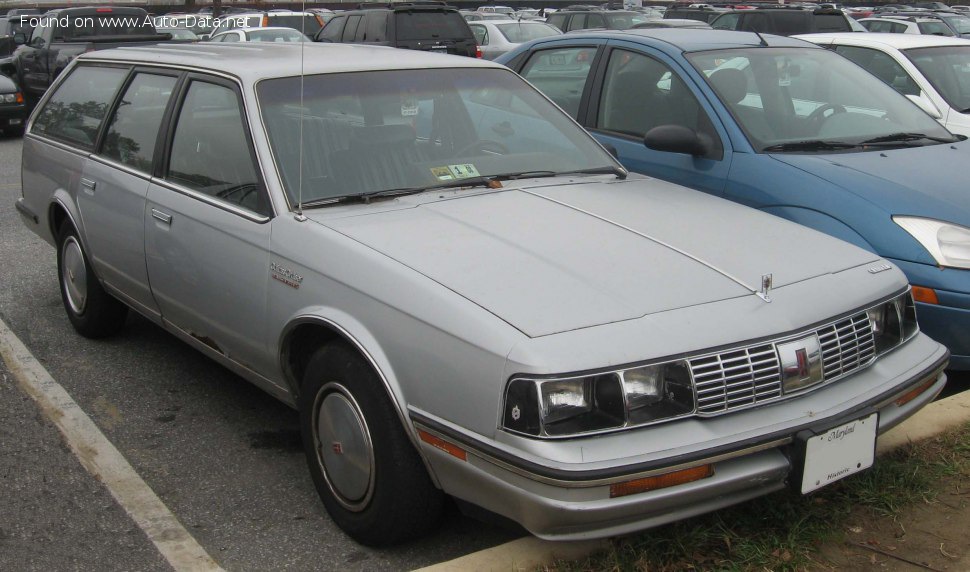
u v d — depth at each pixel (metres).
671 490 2.61
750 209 3.85
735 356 2.77
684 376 2.70
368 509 3.14
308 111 3.83
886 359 3.19
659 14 24.69
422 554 3.23
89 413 4.39
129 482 3.73
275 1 39.97
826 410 2.85
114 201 4.57
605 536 2.63
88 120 5.10
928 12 23.58
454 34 16.61
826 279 3.15
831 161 4.82
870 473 3.45
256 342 3.62
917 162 4.88
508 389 2.62
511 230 3.35
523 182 3.97
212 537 3.34
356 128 3.87
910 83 7.26
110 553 3.22
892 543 3.12
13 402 4.50
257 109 3.77
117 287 4.77
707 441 2.65
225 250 3.72
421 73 4.23
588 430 2.59
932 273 4.16
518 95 4.46
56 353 5.15
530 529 2.65
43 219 5.48
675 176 5.25
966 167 4.86
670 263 3.12
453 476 2.83
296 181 3.60
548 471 2.52
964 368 4.25
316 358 3.28
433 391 2.82
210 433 4.20
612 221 3.50
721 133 5.09
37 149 5.55
